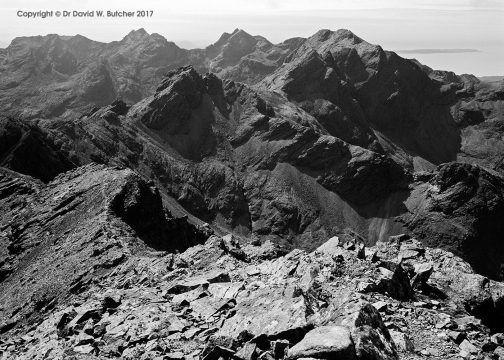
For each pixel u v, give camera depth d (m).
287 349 19.45
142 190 99.88
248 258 55.75
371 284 28.53
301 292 23.73
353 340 18.39
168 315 26.70
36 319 55.03
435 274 37.88
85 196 96.94
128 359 22.67
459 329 25.27
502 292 35.34
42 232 87.44
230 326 23.27
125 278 46.28
